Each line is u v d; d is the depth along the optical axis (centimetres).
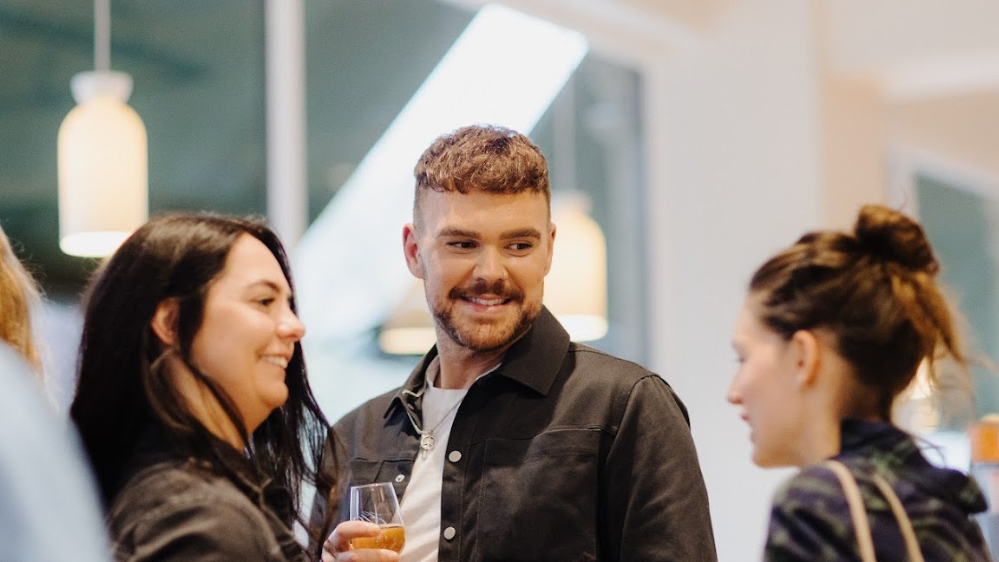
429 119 499
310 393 201
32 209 387
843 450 156
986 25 495
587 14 530
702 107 560
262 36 464
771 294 165
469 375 221
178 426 162
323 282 470
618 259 588
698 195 559
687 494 204
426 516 214
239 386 172
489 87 518
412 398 227
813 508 148
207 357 170
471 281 210
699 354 554
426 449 221
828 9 533
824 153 522
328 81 477
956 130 744
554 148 561
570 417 212
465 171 209
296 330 179
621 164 592
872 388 159
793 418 162
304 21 474
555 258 533
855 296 158
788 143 530
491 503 209
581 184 576
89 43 409
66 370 240
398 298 488
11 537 114
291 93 461
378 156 487
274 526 167
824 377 160
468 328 212
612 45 553
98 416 167
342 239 477
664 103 574
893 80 539
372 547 193
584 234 534
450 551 208
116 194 368
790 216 527
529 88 537
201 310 170
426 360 232
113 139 369
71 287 384
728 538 530
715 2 557
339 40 482
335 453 204
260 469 184
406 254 229
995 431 299
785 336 162
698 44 562
